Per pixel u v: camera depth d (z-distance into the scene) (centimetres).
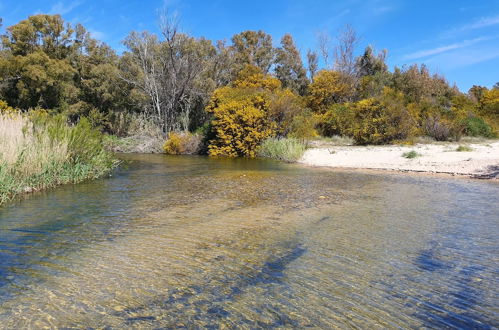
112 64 3488
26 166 839
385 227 531
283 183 949
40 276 357
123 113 3247
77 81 3394
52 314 286
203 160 1709
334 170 1250
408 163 1305
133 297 315
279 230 517
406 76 3275
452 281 349
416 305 305
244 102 1991
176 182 967
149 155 2084
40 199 729
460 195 774
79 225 539
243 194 791
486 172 1069
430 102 2681
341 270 375
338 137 2317
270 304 305
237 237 484
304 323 277
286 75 4703
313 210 638
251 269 377
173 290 329
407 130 1964
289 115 2022
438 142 2016
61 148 975
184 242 463
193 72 3056
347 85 3225
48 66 3006
